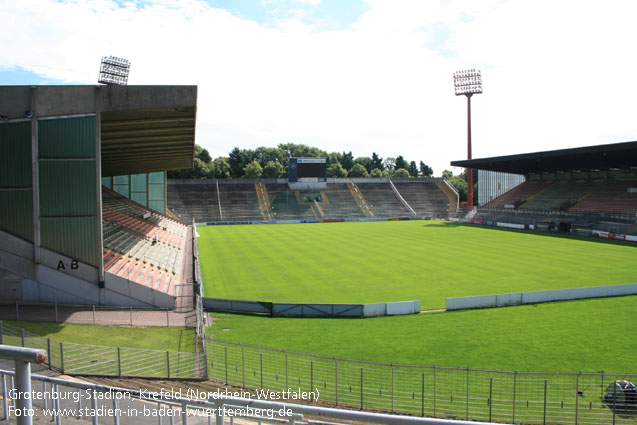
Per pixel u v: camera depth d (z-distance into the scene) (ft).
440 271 135.54
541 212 281.95
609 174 286.25
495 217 303.27
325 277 128.57
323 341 76.33
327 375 60.75
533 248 181.68
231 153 502.38
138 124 90.58
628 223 222.28
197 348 65.26
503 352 70.74
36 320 70.28
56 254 80.89
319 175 366.02
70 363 53.26
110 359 56.85
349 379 59.72
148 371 54.95
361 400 52.29
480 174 423.23
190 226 281.13
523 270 135.85
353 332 81.15
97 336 66.08
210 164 466.29
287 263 151.33
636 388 52.06
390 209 369.09
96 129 79.87
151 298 87.86
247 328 83.61
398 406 51.83
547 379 60.08
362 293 110.32
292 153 622.54
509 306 98.02
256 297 107.34
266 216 340.18
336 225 304.71
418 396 54.60
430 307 98.12
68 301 82.12
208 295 109.19
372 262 151.84
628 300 101.65
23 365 13.96
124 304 85.92
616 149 199.52
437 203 387.34
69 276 81.87
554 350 71.41
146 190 236.02
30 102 76.89
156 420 34.58
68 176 80.33
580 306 97.14
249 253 173.88
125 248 116.06
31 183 78.64
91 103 78.64
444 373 62.03
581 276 126.93
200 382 54.44
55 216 80.33
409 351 71.41
